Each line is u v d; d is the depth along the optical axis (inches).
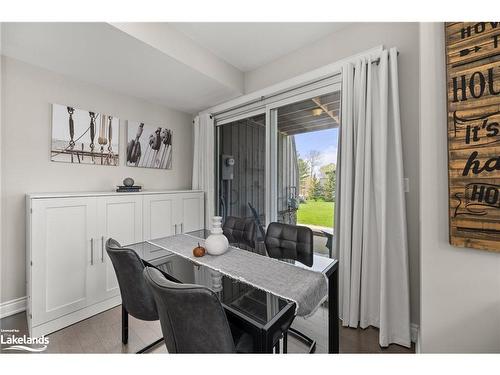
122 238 89.5
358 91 74.5
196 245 69.6
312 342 62.3
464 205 42.5
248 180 119.7
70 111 91.7
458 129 42.9
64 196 74.2
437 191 47.1
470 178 41.8
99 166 100.8
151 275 34.8
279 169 105.7
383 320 64.8
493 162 39.7
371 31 76.0
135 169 114.8
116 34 66.1
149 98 117.2
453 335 45.7
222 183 133.0
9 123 78.0
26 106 81.4
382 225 67.3
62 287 73.3
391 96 69.7
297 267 51.4
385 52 68.6
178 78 95.1
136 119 115.2
